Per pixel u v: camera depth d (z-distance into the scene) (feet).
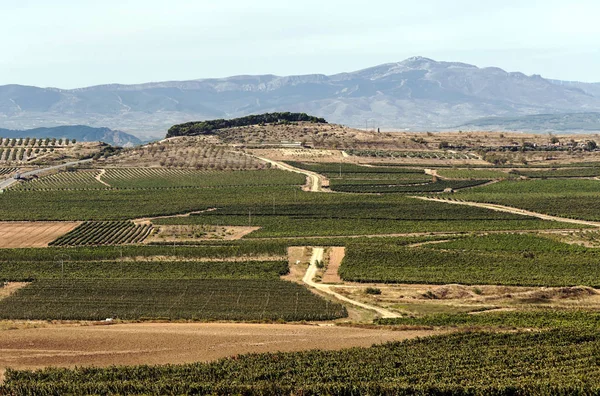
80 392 529.04
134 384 534.37
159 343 633.20
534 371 557.74
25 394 526.98
